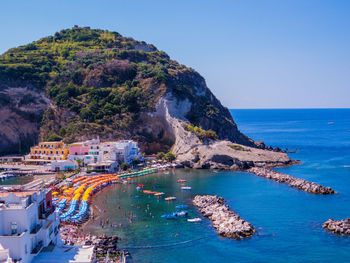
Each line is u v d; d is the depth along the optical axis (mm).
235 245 97312
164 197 146125
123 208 130000
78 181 165000
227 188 160750
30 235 66250
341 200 138875
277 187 162000
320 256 91250
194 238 101625
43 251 69938
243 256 91250
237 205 132875
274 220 115938
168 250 93875
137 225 111750
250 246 96625
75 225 110188
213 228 109312
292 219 116750
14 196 67562
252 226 108750
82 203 129000
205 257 90500
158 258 89500
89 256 68688
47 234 72312
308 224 112250
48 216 73875
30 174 187500
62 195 142500
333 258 90125
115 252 91562
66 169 194000
